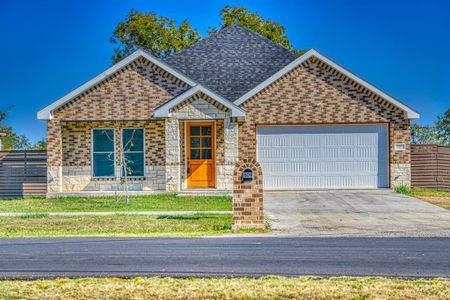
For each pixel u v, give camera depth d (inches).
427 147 844.0
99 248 407.2
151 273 320.8
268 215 602.5
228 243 427.5
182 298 266.7
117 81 807.1
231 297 267.0
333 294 269.4
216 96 783.1
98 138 839.7
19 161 850.1
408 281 294.0
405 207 658.2
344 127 821.2
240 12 1384.1
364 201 711.7
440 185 842.2
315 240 443.2
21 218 598.2
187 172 824.3
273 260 356.8
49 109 802.8
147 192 800.3
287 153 820.6
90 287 286.2
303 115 815.7
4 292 277.1
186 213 617.3
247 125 817.5
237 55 933.8
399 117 813.9
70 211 650.2
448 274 313.4
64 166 834.2
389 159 818.2
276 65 913.5
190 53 938.7
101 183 832.3
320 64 816.3
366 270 325.4
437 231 489.4
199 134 826.2
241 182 504.7
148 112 804.6
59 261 357.7
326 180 821.2
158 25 1417.3
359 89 815.1
